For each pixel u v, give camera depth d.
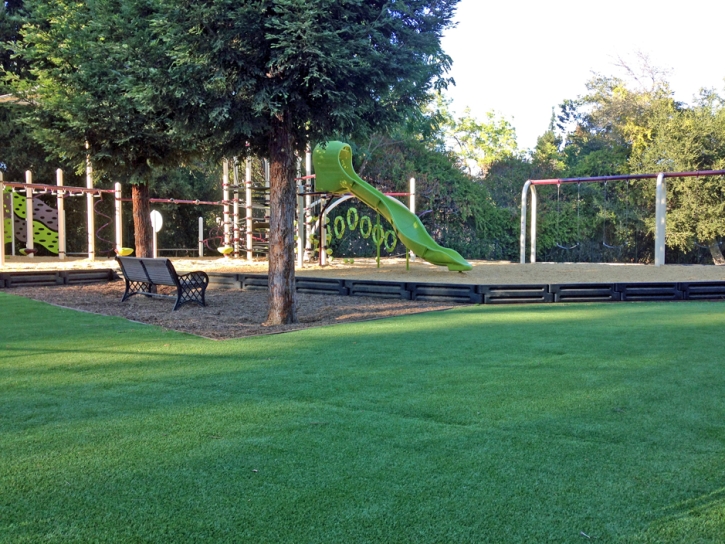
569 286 11.81
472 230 32.09
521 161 37.56
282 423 4.00
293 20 7.13
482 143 42.06
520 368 5.62
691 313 9.73
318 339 7.28
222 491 2.94
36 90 12.84
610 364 5.79
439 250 16.48
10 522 2.64
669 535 2.52
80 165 13.37
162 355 6.30
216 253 31.00
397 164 30.06
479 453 3.45
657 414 4.20
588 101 40.16
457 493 2.92
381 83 7.98
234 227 23.25
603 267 18.19
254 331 7.94
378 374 5.39
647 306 10.94
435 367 5.67
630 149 35.22
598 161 33.97
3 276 13.87
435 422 4.02
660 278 14.27
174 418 4.11
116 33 10.69
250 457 3.38
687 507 2.77
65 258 21.34
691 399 4.57
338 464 3.28
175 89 7.69
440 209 31.02
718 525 2.60
